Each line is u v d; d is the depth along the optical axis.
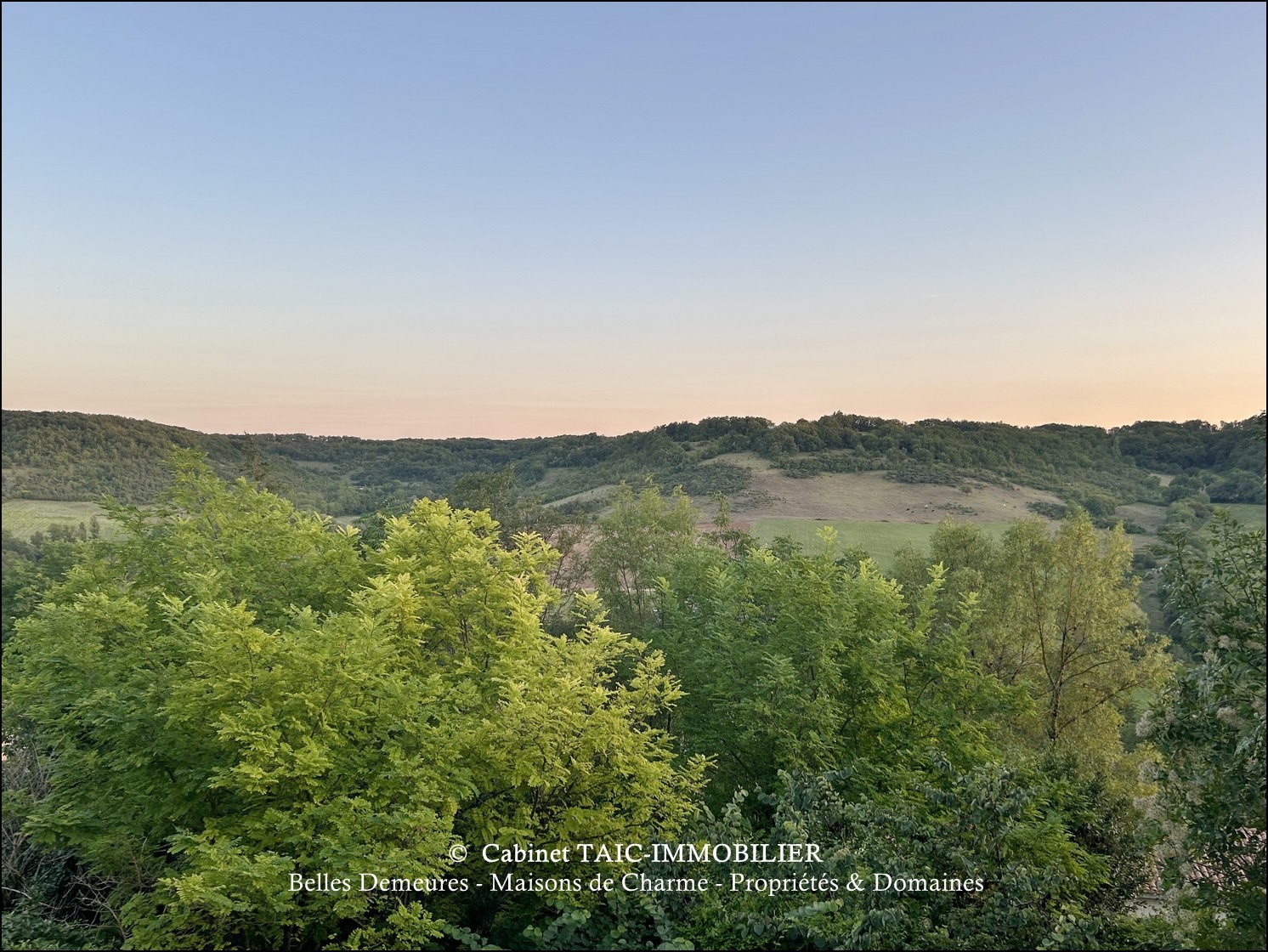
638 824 12.08
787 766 15.73
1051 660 33.47
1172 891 12.66
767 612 20.92
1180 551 10.08
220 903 8.82
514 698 11.36
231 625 11.91
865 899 9.46
